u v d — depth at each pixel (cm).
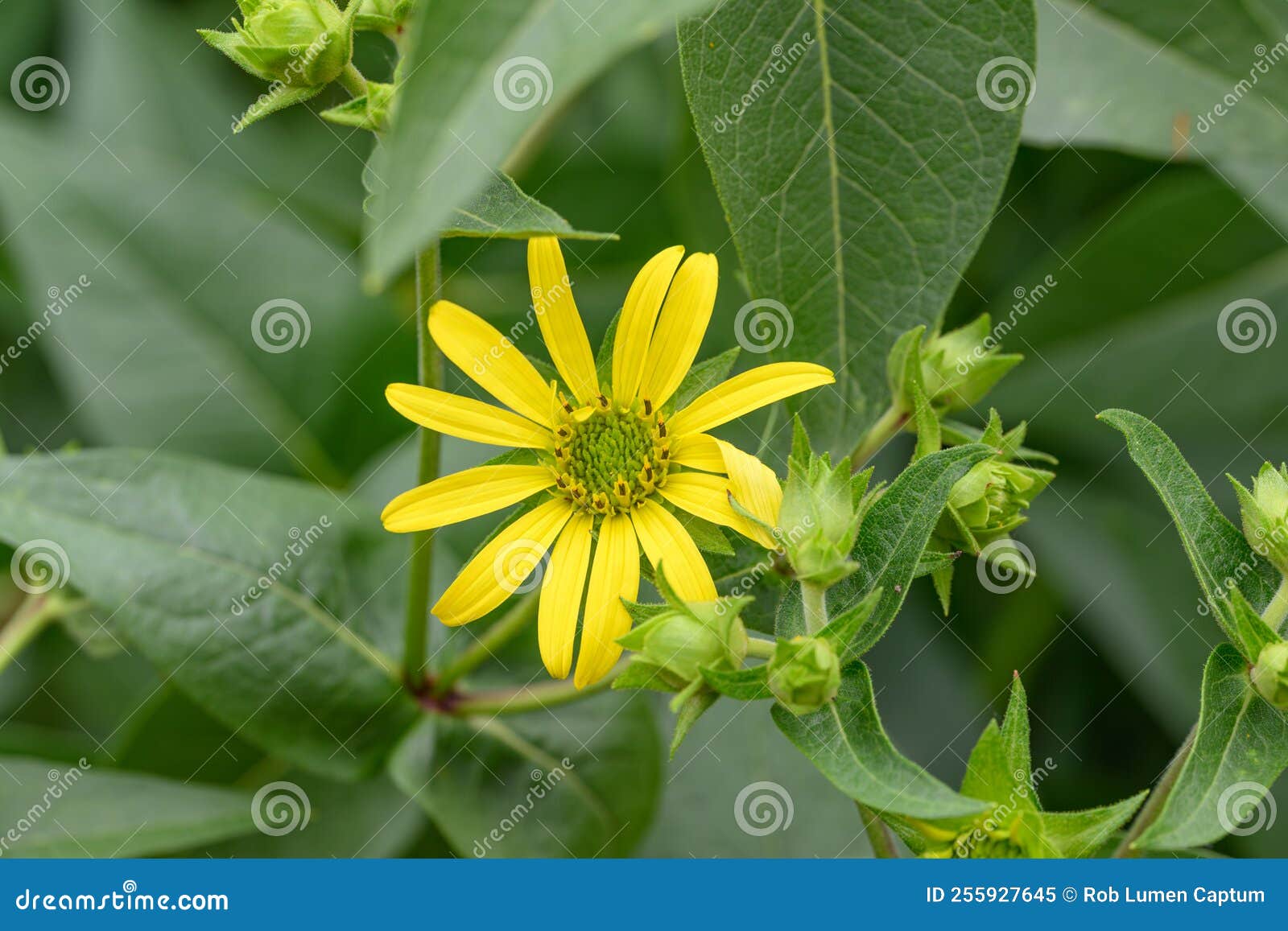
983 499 54
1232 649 53
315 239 65
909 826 53
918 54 54
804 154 54
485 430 55
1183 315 63
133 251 64
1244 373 63
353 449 64
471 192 48
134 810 59
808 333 55
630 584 54
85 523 57
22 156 64
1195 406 63
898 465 62
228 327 64
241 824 59
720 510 54
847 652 52
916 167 54
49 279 63
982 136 54
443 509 55
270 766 61
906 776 51
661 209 65
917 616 62
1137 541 62
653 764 58
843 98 54
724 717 60
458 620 54
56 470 58
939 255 55
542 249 55
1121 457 63
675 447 55
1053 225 63
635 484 55
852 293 55
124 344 64
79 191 64
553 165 65
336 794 59
